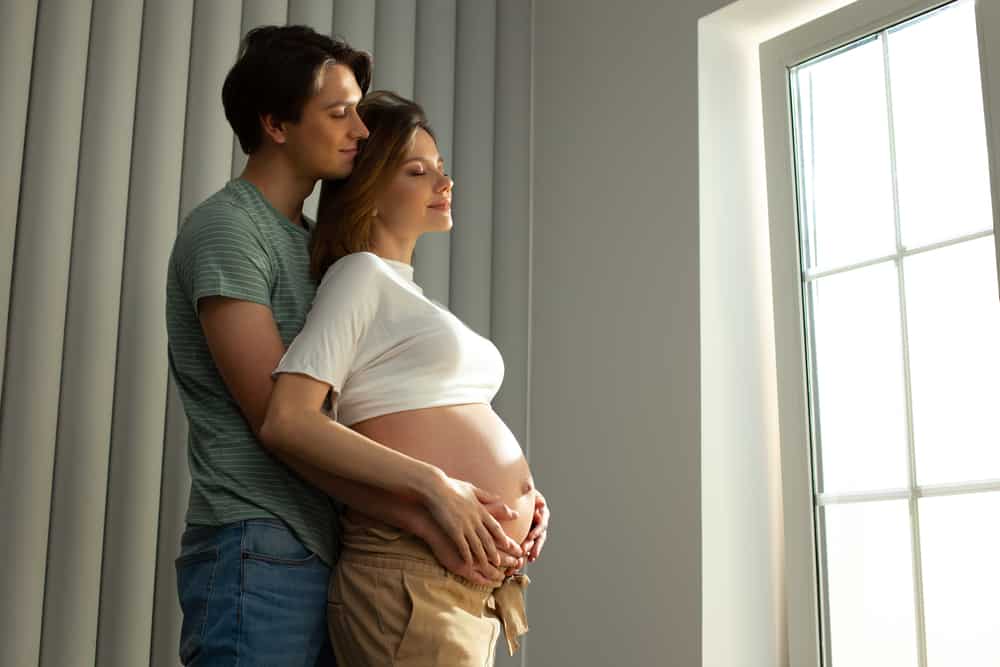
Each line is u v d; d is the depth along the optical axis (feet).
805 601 7.89
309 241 5.79
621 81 9.32
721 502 8.00
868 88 8.24
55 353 7.10
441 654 4.89
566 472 9.00
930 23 7.89
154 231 7.57
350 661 5.22
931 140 7.75
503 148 9.86
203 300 5.25
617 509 8.51
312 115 5.70
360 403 5.30
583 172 9.47
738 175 8.77
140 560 7.18
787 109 8.72
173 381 7.52
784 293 8.46
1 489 6.82
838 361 8.09
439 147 9.27
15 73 7.23
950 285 7.46
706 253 8.39
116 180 7.49
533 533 5.59
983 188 7.37
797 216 8.53
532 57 10.23
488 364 5.59
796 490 8.11
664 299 8.53
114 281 7.38
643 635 8.09
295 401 4.99
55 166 7.27
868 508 7.69
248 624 4.93
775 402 8.51
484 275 9.37
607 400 8.80
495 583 5.14
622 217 9.04
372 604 5.04
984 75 7.34
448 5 9.57
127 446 7.25
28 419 6.93
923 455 7.43
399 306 5.36
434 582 5.00
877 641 7.47
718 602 7.80
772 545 8.20
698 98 8.65
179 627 7.25
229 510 5.10
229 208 5.45
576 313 9.23
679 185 8.63
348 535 5.28
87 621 6.93
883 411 7.72
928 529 7.30
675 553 7.99
